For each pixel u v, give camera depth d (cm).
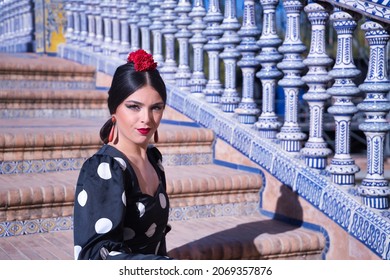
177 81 539
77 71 663
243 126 445
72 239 340
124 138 222
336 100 361
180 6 524
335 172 361
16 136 398
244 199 416
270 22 416
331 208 359
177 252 318
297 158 396
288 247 349
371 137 336
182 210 394
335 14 343
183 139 458
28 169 406
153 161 241
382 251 321
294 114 401
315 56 369
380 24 321
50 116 570
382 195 334
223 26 464
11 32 922
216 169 445
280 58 417
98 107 595
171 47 555
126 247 207
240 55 469
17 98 547
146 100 215
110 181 206
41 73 638
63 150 418
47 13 795
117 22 660
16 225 345
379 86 326
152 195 225
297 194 386
